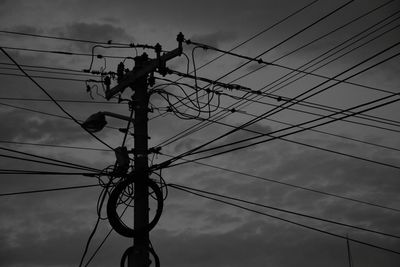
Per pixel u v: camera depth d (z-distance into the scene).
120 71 16.16
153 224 14.66
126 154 15.11
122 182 14.62
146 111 15.61
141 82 15.79
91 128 15.38
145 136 15.35
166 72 15.50
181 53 15.26
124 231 14.36
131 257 14.47
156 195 14.90
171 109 15.93
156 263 14.57
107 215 14.41
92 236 15.05
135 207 14.66
